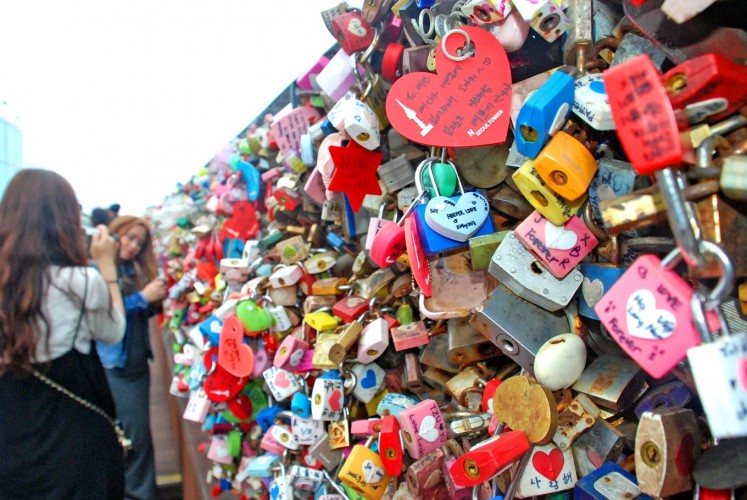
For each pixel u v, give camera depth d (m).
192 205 3.59
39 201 1.72
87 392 1.80
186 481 3.35
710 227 0.55
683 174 0.57
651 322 0.58
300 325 1.61
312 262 1.54
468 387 1.01
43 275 1.69
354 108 1.06
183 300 3.34
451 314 0.95
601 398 0.79
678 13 0.59
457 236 0.92
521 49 0.92
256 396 1.77
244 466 1.99
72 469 1.74
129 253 3.23
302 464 1.50
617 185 0.73
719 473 0.56
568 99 0.73
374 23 1.12
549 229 0.80
